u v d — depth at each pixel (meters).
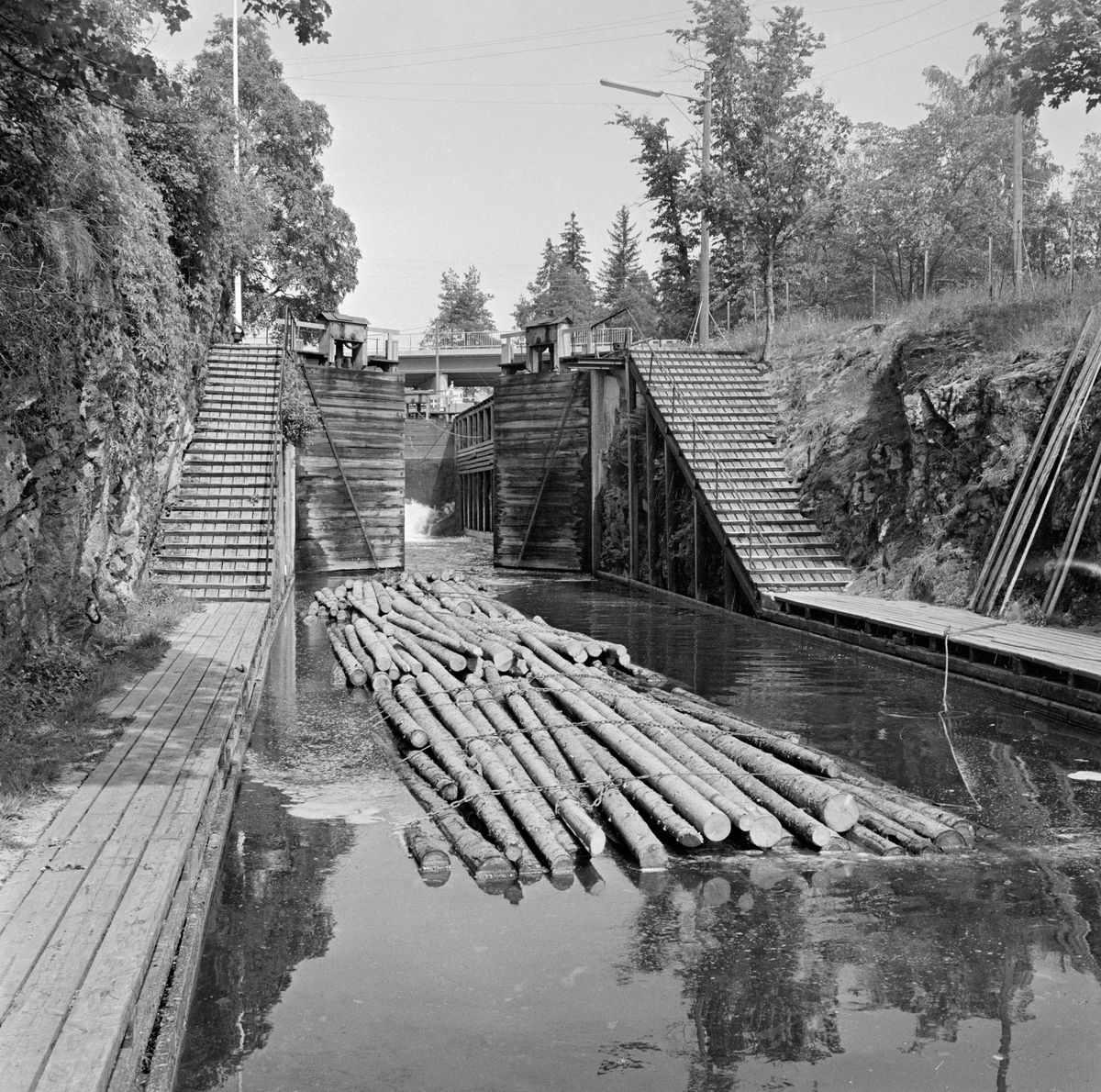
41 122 11.15
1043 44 16.58
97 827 7.13
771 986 6.15
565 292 104.88
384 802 9.59
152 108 21.41
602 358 31.61
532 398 34.56
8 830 7.02
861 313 35.78
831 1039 5.59
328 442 31.69
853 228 43.03
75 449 11.77
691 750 9.92
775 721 12.53
